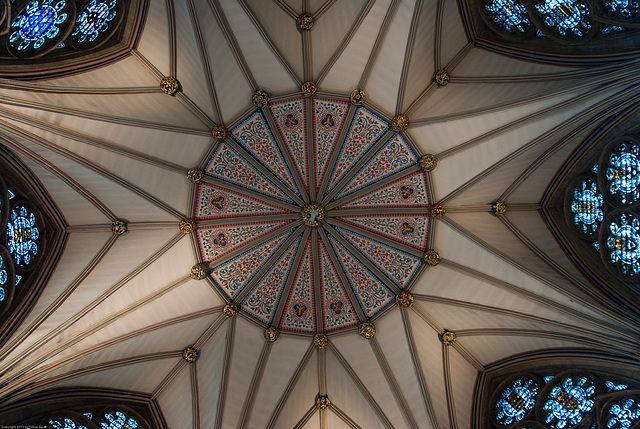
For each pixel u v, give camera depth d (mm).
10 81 11352
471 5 13844
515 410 14414
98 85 13062
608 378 12977
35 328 12828
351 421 15648
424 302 15867
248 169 15711
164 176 14844
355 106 15062
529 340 14492
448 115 14305
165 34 13312
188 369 15617
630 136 13016
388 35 13719
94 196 14055
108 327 14219
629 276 12930
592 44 12625
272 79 14766
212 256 15836
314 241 16359
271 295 16328
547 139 13734
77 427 13414
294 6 13672
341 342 16172
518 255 14562
